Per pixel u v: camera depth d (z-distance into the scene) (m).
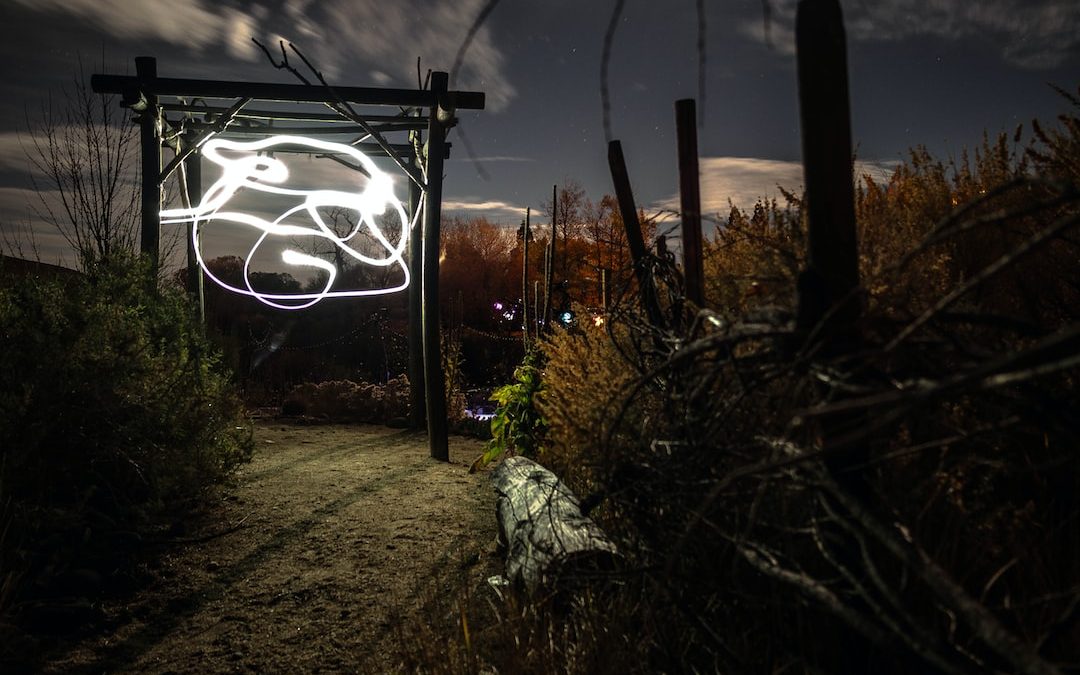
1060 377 2.35
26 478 4.80
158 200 9.68
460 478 7.90
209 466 6.40
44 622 4.03
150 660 3.82
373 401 13.48
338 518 6.24
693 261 3.65
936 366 1.94
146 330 6.51
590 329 5.56
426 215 9.70
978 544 2.24
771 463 1.65
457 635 3.41
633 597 3.17
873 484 2.04
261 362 18.14
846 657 2.10
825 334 2.01
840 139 2.05
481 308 33.38
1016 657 1.34
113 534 5.15
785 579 2.00
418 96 9.60
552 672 3.02
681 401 2.93
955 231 1.56
